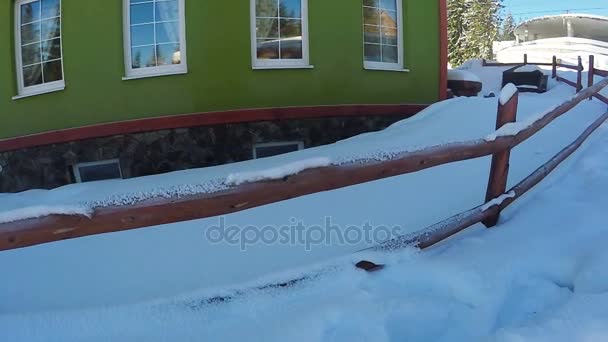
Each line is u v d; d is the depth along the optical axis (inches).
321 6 288.8
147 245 138.9
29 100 296.8
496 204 124.0
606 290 92.7
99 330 95.3
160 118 273.9
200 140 276.2
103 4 277.6
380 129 307.7
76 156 286.7
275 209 155.5
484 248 111.3
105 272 125.4
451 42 1593.3
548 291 100.3
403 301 94.1
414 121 276.5
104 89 280.5
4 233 81.4
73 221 82.7
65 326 96.9
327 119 293.3
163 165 277.1
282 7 284.8
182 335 91.9
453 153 112.7
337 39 292.5
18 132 301.3
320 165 93.3
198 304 99.1
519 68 585.0
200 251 130.6
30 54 300.2
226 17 272.8
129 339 92.3
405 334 91.3
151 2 277.7
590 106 291.3
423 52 325.1
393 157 102.0
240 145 278.7
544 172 149.2
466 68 807.1
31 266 134.3
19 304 112.6
